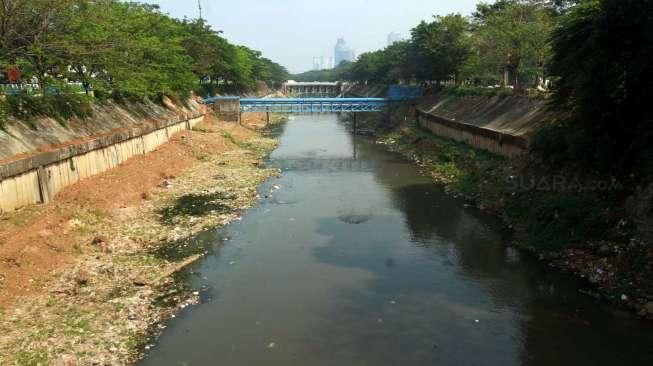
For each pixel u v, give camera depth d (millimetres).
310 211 36125
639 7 23453
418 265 26016
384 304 21766
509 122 45312
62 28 33500
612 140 26172
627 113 25875
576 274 23656
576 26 28484
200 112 72375
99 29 37188
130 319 20062
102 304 21000
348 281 24156
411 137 67188
